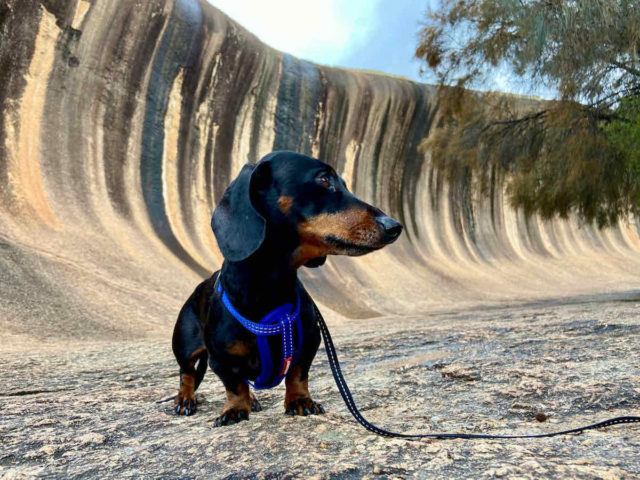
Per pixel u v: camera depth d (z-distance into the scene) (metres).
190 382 0.72
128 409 0.76
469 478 0.38
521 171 4.50
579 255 11.68
